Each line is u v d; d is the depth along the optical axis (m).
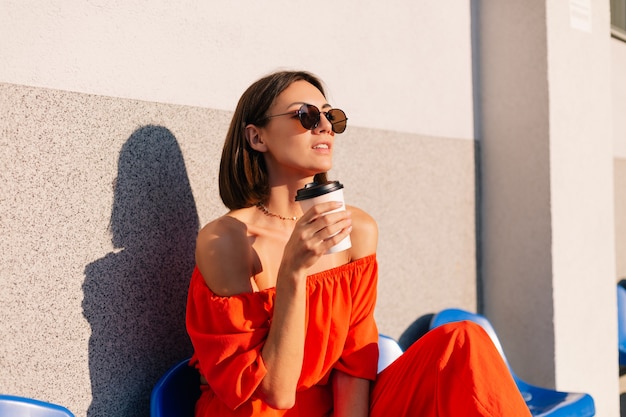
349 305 1.89
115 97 2.01
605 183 3.52
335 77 2.75
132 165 2.05
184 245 2.21
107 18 2.00
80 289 1.92
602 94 3.51
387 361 2.41
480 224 3.54
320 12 2.69
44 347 1.84
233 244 1.77
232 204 1.94
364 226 2.04
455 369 1.69
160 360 2.13
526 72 3.30
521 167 3.35
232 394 1.66
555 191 3.23
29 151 1.81
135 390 2.06
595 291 3.44
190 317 1.81
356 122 2.85
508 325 3.43
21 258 1.80
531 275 3.31
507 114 3.40
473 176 3.50
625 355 3.76
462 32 3.44
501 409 1.60
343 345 1.91
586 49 3.42
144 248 2.08
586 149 3.41
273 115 1.83
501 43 3.41
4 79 1.77
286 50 2.55
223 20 2.33
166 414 1.86
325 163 1.83
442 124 3.31
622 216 4.61
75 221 1.91
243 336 1.68
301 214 1.96
